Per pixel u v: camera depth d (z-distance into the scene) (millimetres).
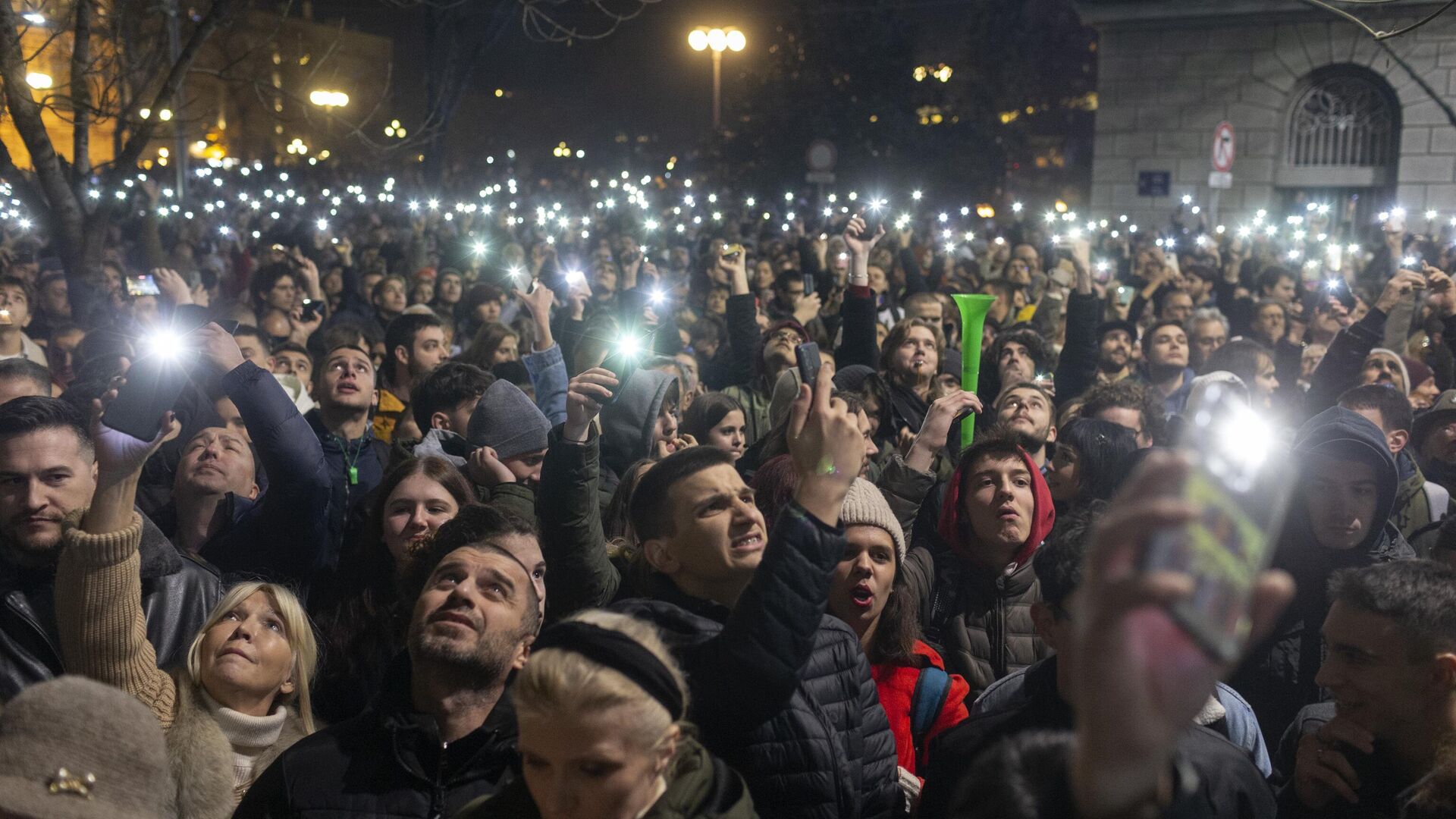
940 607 4570
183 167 17016
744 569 3174
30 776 2092
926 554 4684
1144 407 6414
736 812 2396
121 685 3119
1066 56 42344
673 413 5855
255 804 2877
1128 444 5508
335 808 2822
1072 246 8336
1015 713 3088
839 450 2771
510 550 3232
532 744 2215
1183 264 19828
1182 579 799
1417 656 2811
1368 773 2906
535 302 6039
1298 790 3004
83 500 3631
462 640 2910
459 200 31141
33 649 3443
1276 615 851
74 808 2082
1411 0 6695
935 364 7422
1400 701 2834
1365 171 27922
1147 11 28703
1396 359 7496
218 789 3098
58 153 8617
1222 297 15148
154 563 3738
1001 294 11852
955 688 4062
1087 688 829
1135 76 29484
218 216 27812
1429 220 19656
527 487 4543
